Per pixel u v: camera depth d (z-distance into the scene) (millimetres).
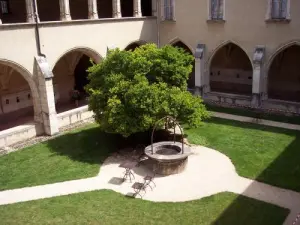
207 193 16203
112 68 20219
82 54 32688
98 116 20203
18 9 28016
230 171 18219
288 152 20094
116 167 19219
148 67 19969
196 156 20109
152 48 21266
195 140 22234
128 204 15508
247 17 27844
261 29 27359
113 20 28141
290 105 26750
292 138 22125
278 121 25516
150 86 19000
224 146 21344
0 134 22125
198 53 30453
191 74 37125
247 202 15312
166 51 20750
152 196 16141
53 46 24266
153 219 14344
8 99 28906
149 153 18547
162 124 19297
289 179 17094
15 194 16641
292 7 25531
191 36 31219
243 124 25172
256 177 17438
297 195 15773
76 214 14820
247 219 14125
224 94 30391
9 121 27266
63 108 30672
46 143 22719
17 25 21922
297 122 25078
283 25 26203
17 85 29453
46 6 29719
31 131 23672
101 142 22469
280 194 15891
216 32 29719
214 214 14523
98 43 27344
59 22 24266
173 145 19391
